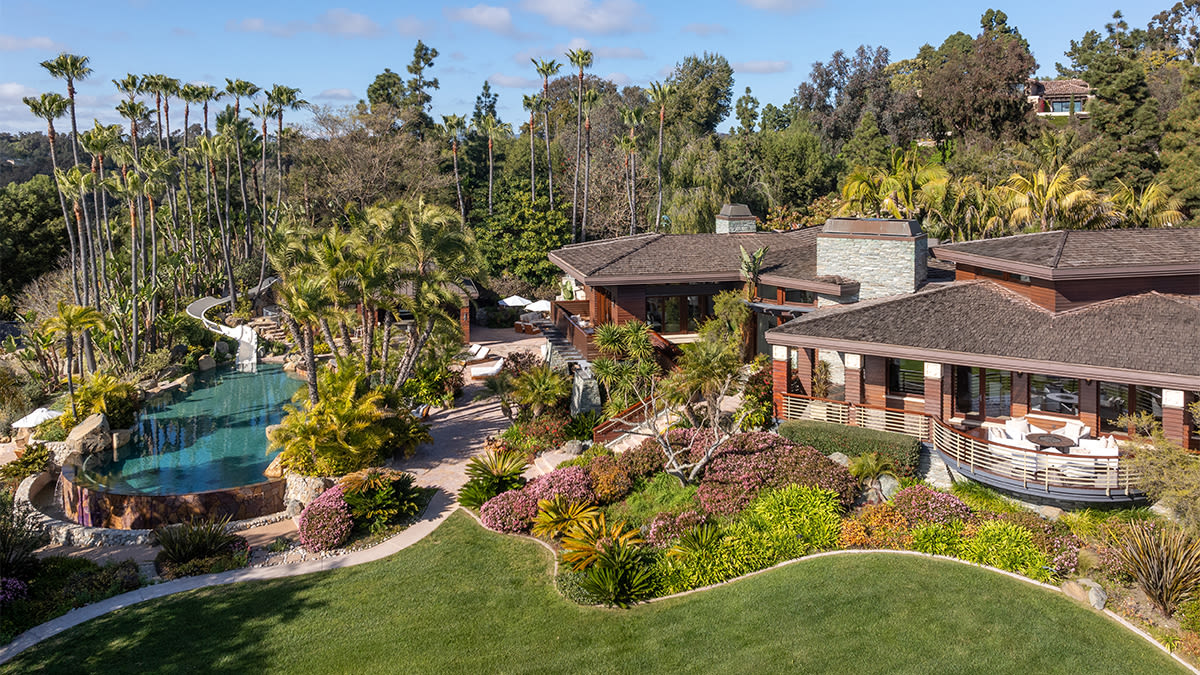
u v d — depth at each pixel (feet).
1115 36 400.88
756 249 128.47
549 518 78.13
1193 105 184.34
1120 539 66.33
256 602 69.05
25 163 413.18
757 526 75.15
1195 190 175.22
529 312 193.16
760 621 61.82
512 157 280.72
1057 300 85.81
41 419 112.37
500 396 125.80
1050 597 63.41
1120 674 54.13
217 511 89.51
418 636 62.95
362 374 103.65
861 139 260.01
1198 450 74.23
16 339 192.54
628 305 119.44
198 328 171.01
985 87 243.40
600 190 256.93
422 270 112.68
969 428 87.56
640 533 77.30
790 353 100.78
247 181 274.77
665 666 57.41
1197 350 72.95
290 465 95.66
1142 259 84.07
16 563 72.84
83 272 154.20
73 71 152.35
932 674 54.49
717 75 346.54
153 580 73.82
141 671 59.11
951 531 72.43
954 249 101.60
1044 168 175.52
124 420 121.70
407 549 79.05
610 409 103.71
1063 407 86.12
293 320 101.71
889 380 95.96
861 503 80.33
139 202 178.91
